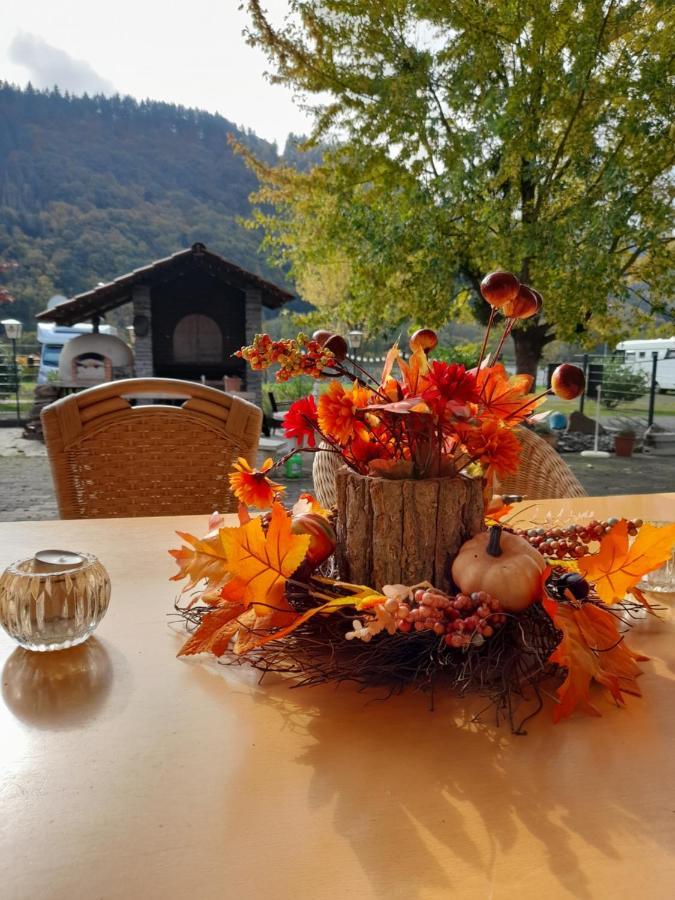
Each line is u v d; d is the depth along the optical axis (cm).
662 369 1521
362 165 825
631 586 70
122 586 96
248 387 1068
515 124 714
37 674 69
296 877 41
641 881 41
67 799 49
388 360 75
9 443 901
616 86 729
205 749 56
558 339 861
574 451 893
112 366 1025
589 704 62
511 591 65
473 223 764
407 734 58
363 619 67
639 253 782
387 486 70
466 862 43
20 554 110
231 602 70
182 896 40
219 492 165
